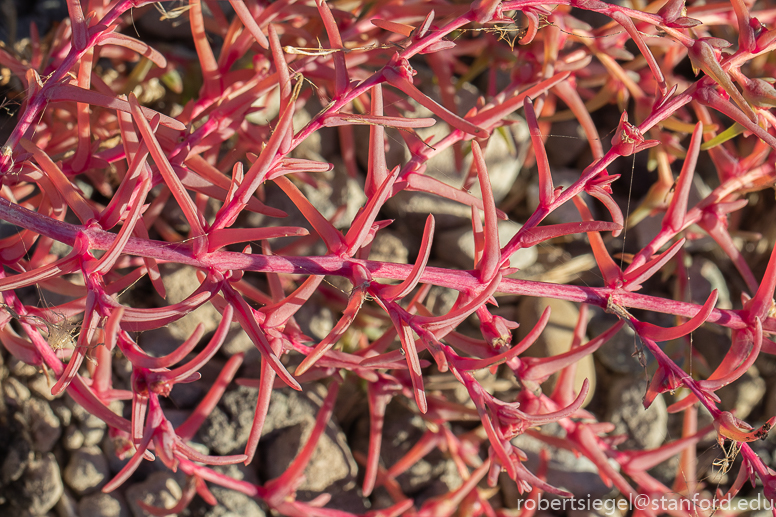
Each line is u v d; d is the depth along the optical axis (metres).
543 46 0.39
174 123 0.33
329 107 0.31
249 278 0.41
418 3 0.38
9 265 0.33
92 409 0.34
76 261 0.31
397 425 0.43
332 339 0.31
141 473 0.40
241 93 0.36
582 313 0.38
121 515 0.39
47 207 0.34
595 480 0.43
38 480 0.39
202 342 0.41
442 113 0.31
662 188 0.39
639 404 0.43
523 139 0.47
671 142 0.40
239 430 0.40
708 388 0.32
